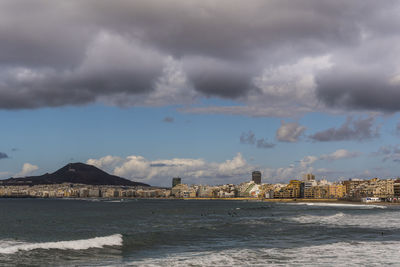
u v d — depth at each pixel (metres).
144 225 87.44
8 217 130.25
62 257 40.12
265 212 150.88
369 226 77.75
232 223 85.88
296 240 55.47
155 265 36.16
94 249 45.38
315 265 36.03
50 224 94.50
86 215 138.62
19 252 41.69
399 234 62.53
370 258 39.56
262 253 42.81
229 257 40.22
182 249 46.81
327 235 61.47
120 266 35.59
